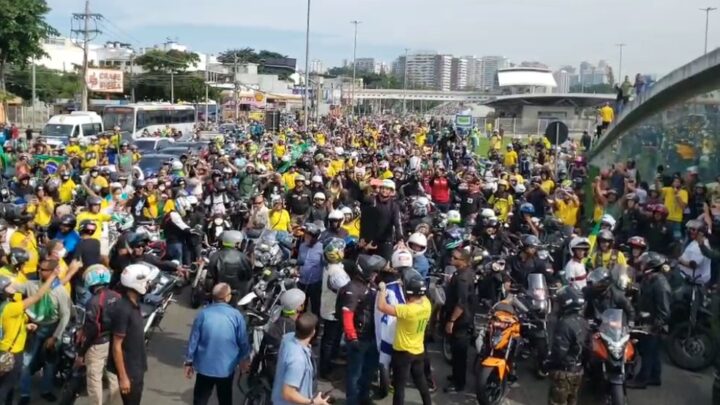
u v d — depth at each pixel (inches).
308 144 1412.4
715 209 652.7
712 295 442.3
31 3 1893.5
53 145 1268.5
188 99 3668.8
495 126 2600.9
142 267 308.5
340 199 715.4
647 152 1003.3
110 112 1930.4
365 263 363.3
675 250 595.5
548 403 350.0
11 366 315.3
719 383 371.6
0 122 1931.6
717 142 783.1
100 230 466.3
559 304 344.2
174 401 376.5
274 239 477.4
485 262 456.1
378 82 7765.8
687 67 803.4
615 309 357.1
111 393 308.5
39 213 582.2
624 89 1261.1
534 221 590.2
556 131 761.0
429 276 468.1
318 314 453.1
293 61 6776.6
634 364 400.5
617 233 654.5
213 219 608.7
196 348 314.5
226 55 5895.7
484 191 781.3
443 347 454.3
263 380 331.3
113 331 301.0
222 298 321.4
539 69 4781.0
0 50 1915.6
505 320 371.6
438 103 7731.3
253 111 3501.5
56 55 4468.5
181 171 829.2
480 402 359.3
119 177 701.9
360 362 358.3
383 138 1815.9
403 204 681.6
